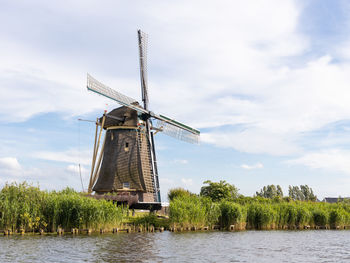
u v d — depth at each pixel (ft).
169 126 133.49
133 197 98.53
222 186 132.57
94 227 74.38
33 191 72.49
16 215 68.74
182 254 51.39
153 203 104.88
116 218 77.97
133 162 117.91
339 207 118.01
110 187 115.75
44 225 70.79
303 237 77.56
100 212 74.08
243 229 91.86
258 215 95.96
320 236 80.28
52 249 52.08
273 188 280.92
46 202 72.74
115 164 118.21
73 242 59.26
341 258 51.78
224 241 66.80
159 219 92.48
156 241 63.67
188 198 90.22
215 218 89.40
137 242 61.36
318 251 57.93
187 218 84.07
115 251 51.98
